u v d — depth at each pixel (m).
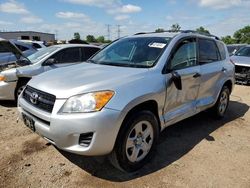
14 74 6.49
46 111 3.27
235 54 11.88
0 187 3.18
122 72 3.72
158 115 3.85
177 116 4.25
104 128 3.08
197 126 5.42
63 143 3.13
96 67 4.11
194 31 5.05
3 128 4.95
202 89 4.89
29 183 3.28
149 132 3.70
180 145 4.48
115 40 5.20
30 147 4.18
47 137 3.25
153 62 3.99
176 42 4.35
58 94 3.21
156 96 3.67
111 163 3.46
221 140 4.76
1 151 4.03
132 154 3.50
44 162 3.75
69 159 3.85
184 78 4.29
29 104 3.57
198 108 4.84
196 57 4.81
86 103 3.09
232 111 6.67
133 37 4.91
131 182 3.36
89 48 8.05
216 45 5.61
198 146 4.46
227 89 5.94
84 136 3.10
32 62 7.08
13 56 8.10
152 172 3.60
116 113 3.14
